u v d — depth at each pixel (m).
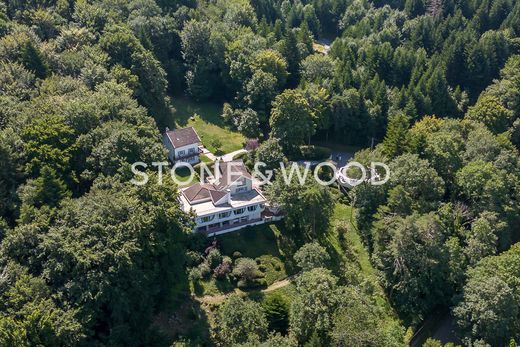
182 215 79.38
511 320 74.75
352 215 100.06
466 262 84.25
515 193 94.06
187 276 82.69
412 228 81.56
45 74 99.06
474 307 75.56
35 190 71.88
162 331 74.69
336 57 140.88
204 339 74.50
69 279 66.19
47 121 81.12
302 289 75.69
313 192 88.81
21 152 77.19
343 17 174.62
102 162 79.75
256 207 93.56
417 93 122.88
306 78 131.38
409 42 149.38
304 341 71.94
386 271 85.25
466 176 92.44
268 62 126.88
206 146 116.44
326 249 91.50
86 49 108.62
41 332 60.69
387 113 120.81
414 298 80.69
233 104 129.38
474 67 136.88
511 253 82.19
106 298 66.62
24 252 66.94
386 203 93.38
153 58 119.19
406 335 79.44
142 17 126.69
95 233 69.12
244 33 140.12
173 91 134.38
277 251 90.50
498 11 159.12
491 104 116.00
